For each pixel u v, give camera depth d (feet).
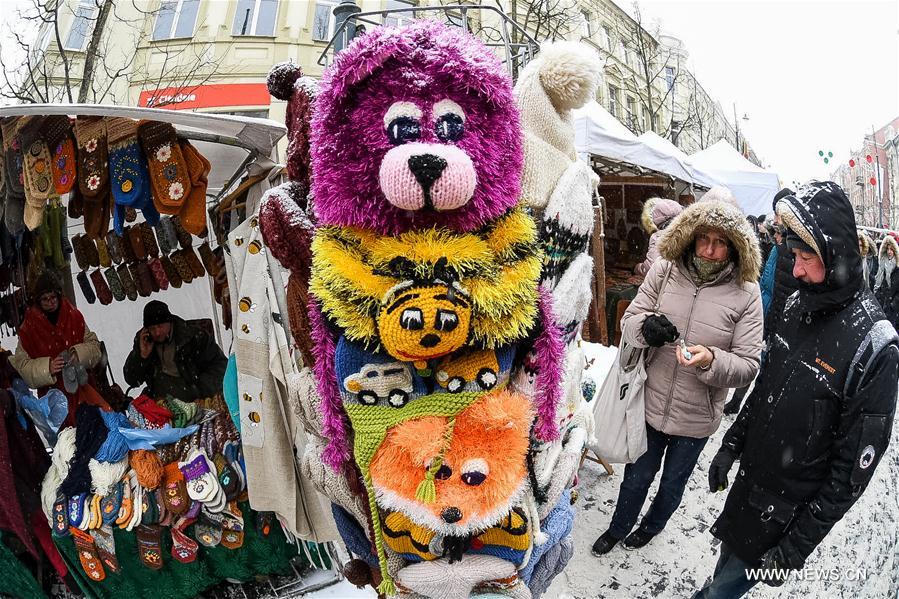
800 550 5.74
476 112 3.10
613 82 55.88
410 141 2.95
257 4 30.78
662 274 7.94
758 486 6.18
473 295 2.98
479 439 3.40
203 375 9.05
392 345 2.94
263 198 4.18
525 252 3.31
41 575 7.64
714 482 6.84
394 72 3.00
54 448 7.63
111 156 6.81
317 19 31.71
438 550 3.76
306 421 4.48
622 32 56.29
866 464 5.27
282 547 7.80
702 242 7.36
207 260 9.78
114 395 9.42
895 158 59.36
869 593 8.41
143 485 7.00
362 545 4.56
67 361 8.57
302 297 4.41
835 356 5.49
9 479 7.09
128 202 6.83
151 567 7.19
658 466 8.25
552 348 3.45
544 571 4.51
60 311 8.85
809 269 5.55
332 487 4.33
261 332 6.71
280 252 4.08
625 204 27.81
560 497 4.42
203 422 7.75
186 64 26.73
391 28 3.14
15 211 6.98
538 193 3.95
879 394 5.20
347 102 3.07
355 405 3.46
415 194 2.75
